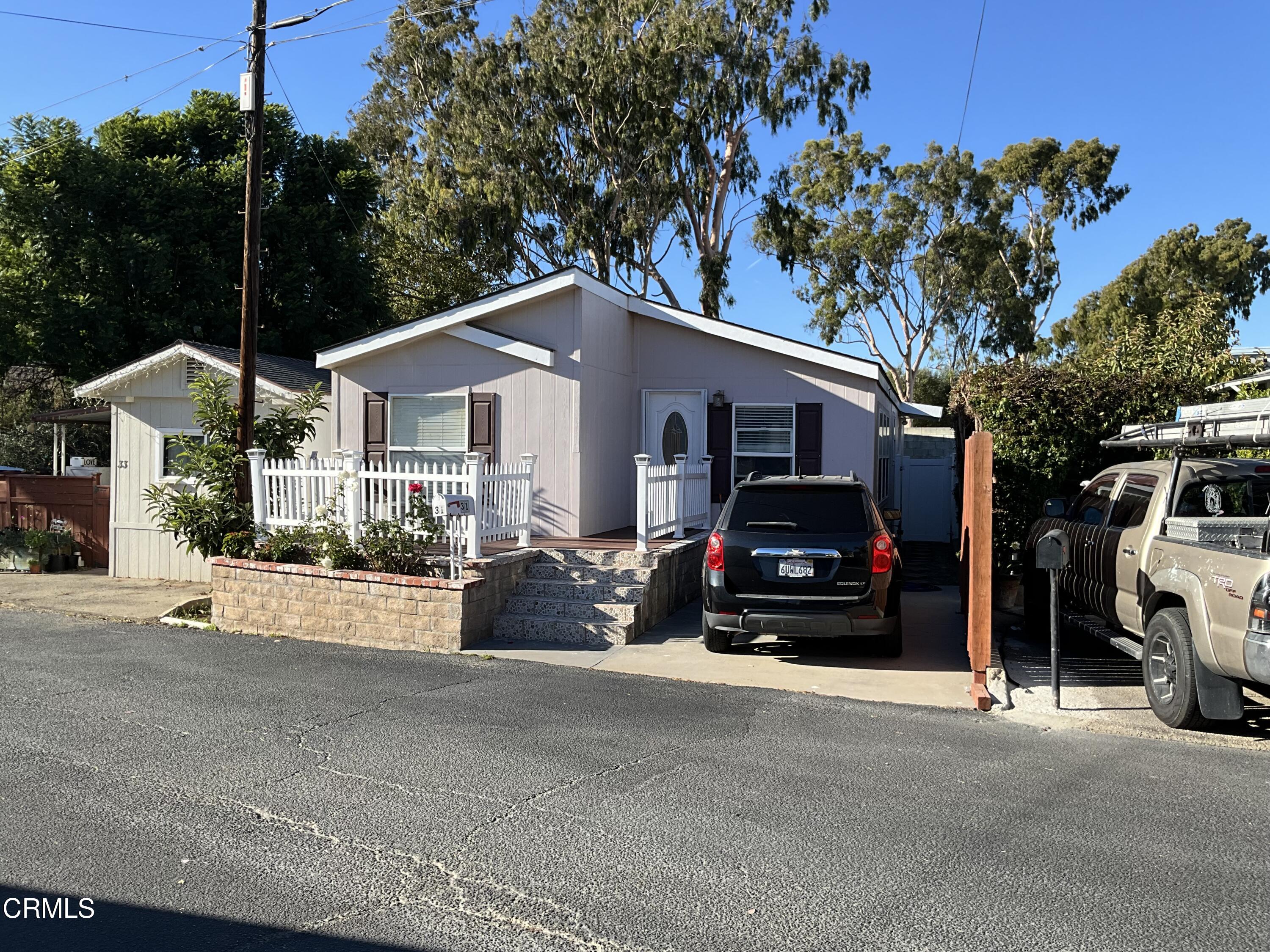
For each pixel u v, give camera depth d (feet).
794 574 29.01
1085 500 31.89
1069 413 39.88
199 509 38.32
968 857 14.78
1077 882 13.89
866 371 45.44
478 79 95.76
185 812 16.34
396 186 106.73
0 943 11.82
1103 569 27.96
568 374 43.29
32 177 67.87
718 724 22.57
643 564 36.35
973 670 25.81
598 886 13.64
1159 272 125.90
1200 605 21.36
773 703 24.76
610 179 97.50
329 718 22.53
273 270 78.28
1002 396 40.34
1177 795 17.76
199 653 30.68
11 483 61.21
